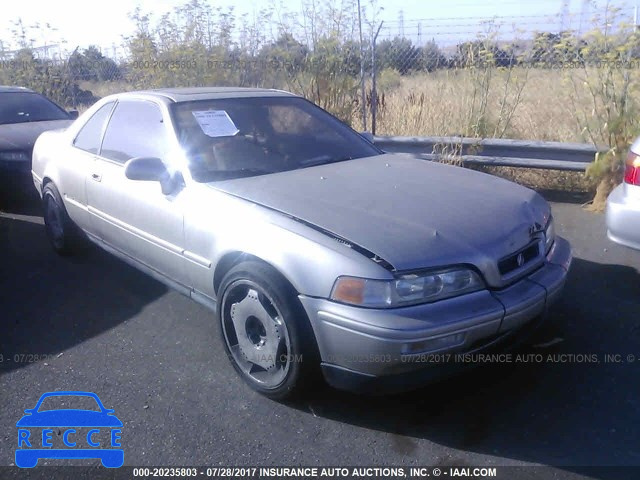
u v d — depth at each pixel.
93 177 4.71
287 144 4.31
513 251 3.20
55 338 4.19
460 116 7.77
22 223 6.93
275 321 3.20
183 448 3.02
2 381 3.67
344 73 8.64
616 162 6.23
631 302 4.34
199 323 4.32
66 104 12.10
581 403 3.25
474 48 7.62
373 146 4.75
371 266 2.85
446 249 2.98
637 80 6.23
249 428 3.16
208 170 3.88
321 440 3.05
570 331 3.96
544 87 7.75
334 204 3.36
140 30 10.10
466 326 2.88
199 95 4.44
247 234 3.30
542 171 7.38
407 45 8.52
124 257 4.68
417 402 3.32
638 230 4.09
